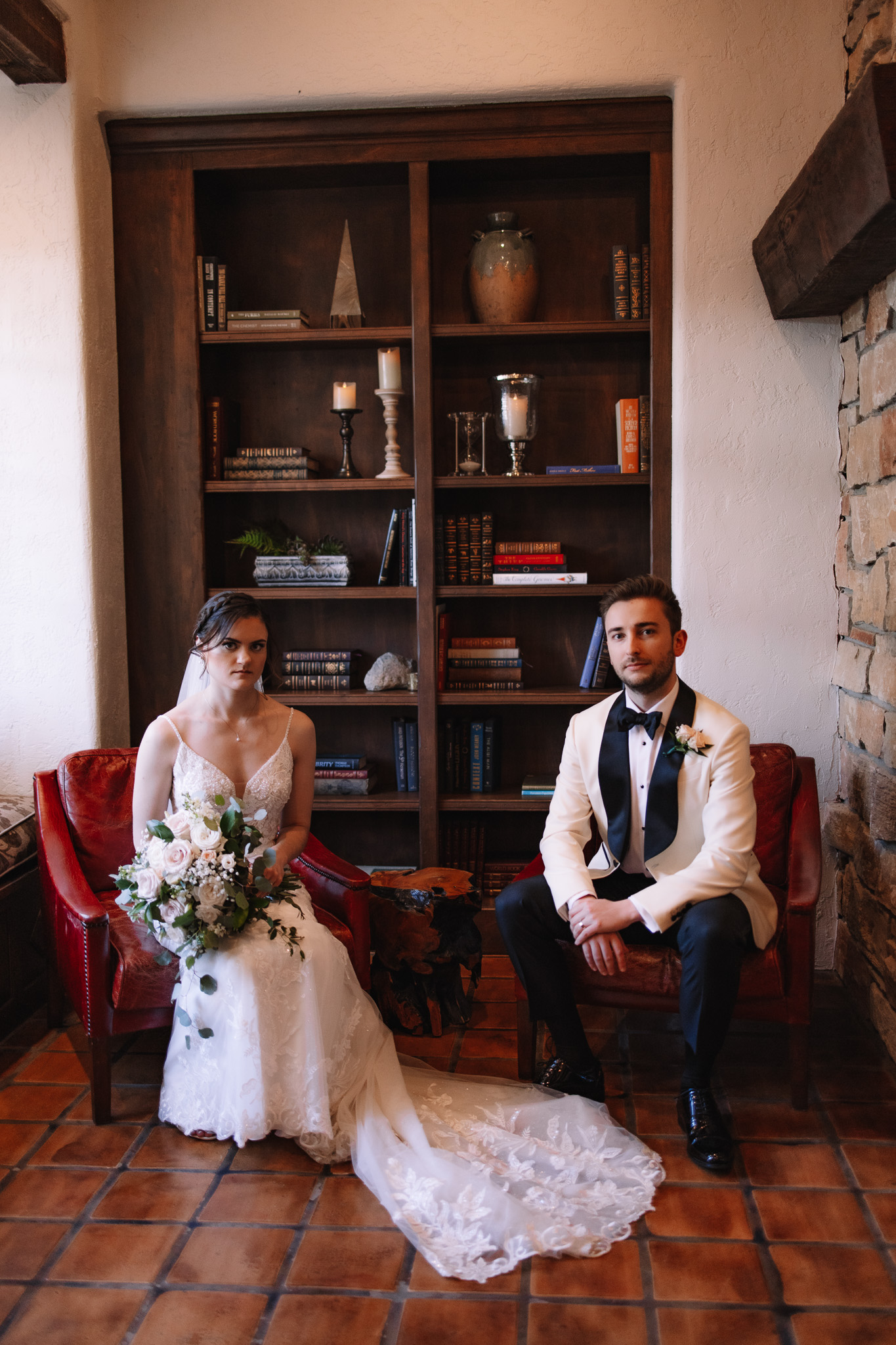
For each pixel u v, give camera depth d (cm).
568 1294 177
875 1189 207
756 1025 286
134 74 316
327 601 369
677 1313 172
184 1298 176
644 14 303
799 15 298
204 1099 226
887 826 263
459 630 366
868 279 261
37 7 286
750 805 233
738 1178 211
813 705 315
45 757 323
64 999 299
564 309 351
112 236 331
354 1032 235
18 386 314
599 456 355
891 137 192
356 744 372
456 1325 169
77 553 317
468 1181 200
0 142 308
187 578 337
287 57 313
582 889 233
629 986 235
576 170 335
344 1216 199
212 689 251
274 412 363
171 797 255
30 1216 200
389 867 372
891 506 257
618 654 239
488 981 323
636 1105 241
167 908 220
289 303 357
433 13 309
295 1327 169
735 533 312
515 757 368
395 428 341
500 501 360
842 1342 165
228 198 355
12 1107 243
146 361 332
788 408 307
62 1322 170
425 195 323
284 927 227
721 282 307
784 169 302
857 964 296
